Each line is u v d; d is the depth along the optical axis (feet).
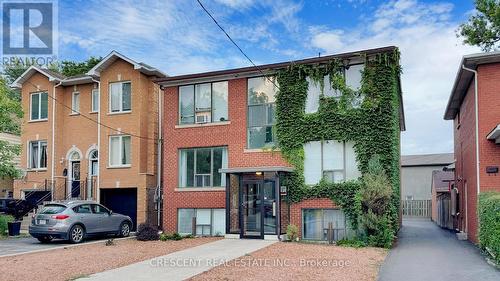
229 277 35.09
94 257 46.60
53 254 49.24
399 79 67.21
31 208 79.97
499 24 89.71
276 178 60.85
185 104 72.74
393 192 58.44
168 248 53.47
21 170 80.74
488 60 54.19
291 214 62.64
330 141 61.93
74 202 62.59
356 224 58.59
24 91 90.12
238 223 65.67
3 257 47.21
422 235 72.18
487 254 47.26
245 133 67.26
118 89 81.15
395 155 62.08
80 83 86.43
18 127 100.42
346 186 59.72
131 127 79.05
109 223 65.82
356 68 61.57
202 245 55.26
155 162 80.23
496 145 53.78
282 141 64.18
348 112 60.59
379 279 35.19
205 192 69.72
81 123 85.71
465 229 69.87
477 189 54.80
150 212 77.56
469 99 62.69
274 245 54.39
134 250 51.98
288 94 64.54
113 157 80.74
